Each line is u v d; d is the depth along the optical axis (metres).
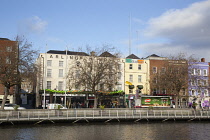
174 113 45.09
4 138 28.31
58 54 59.62
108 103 60.88
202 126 40.41
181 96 65.31
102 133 32.75
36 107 52.84
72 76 51.47
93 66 51.53
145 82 66.00
